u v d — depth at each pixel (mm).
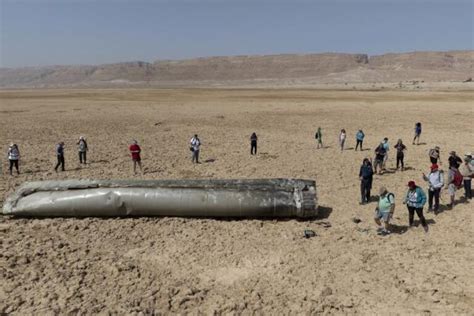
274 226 14469
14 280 10812
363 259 12008
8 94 106625
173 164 24203
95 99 79812
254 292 10430
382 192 13477
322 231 14039
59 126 41406
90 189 15117
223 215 14805
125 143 31594
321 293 10375
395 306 9852
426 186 19141
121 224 14586
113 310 9617
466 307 9742
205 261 12070
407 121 42406
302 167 23172
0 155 26578
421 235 13594
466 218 14953
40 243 13039
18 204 15039
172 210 14812
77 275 11133
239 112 53750
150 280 11000
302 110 54938
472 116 45281
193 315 9562
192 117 48906
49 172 22094
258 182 15367
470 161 16828
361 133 27906
